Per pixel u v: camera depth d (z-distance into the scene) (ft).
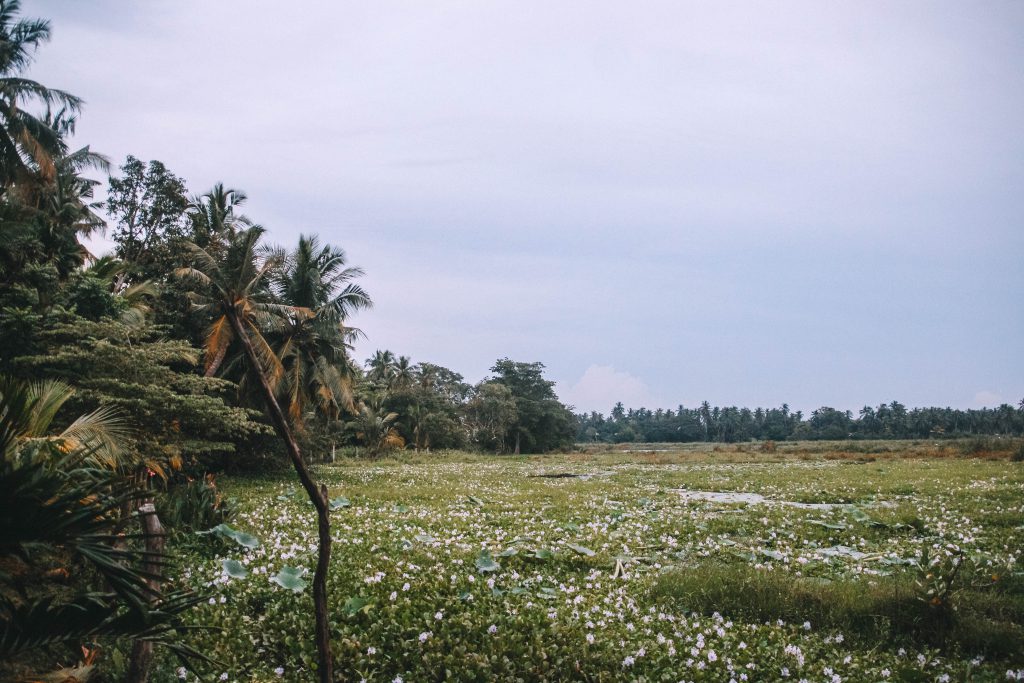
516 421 264.11
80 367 48.26
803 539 40.22
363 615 22.62
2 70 65.16
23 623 10.96
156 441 51.80
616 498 65.62
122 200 98.32
